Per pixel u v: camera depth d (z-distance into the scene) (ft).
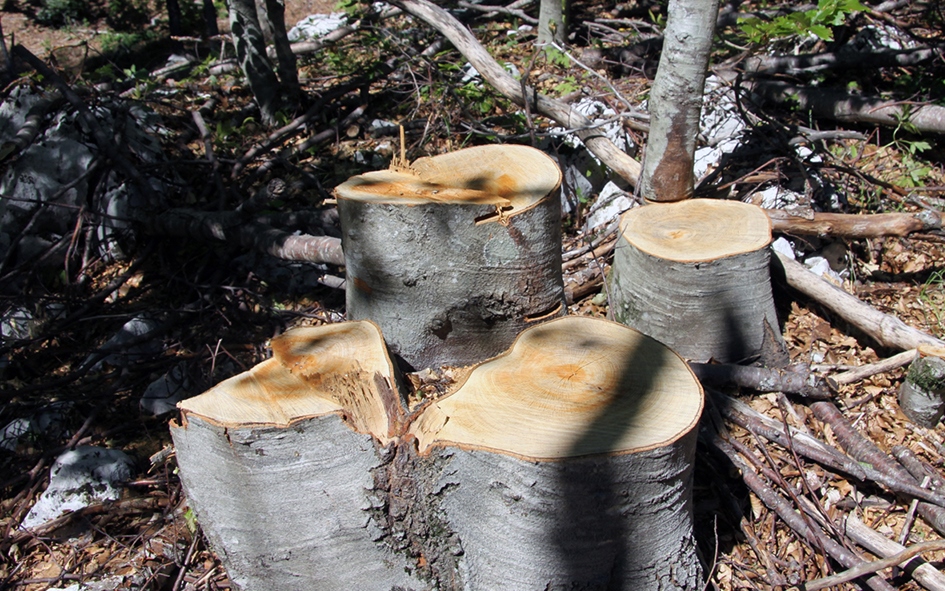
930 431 4.62
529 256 4.32
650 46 8.32
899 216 5.50
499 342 4.58
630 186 6.58
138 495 4.54
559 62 8.34
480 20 10.21
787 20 5.30
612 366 3.56
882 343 5.03
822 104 6.98
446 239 4.19
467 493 3.27
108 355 5.61
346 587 3.59
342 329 3.89
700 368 4.80
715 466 4.39
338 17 11.10
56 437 5.08
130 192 6.53
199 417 3.30
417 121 7.66
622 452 3.06
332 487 3.37
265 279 6.13
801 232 5.65
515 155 4.69
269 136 7.77
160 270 6.32
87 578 4.09
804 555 4.01
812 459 4.39
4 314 5.90
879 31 8.09
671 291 4.80
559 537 3.23
